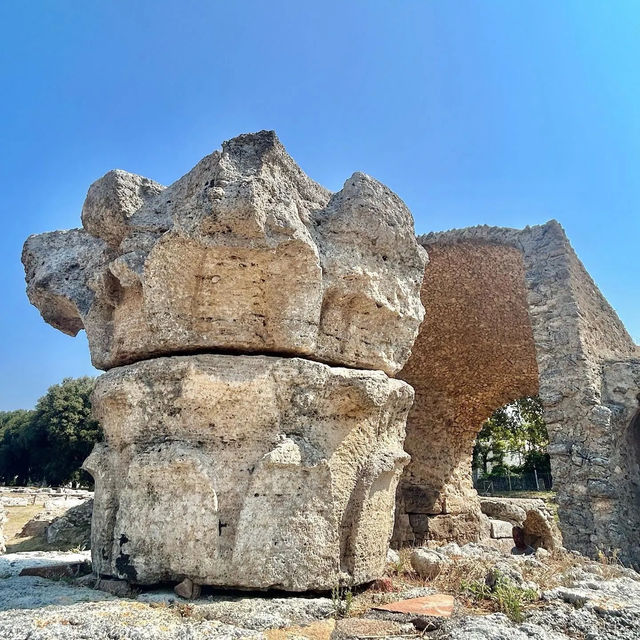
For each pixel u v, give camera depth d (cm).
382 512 339
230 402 304
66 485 2805
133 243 332
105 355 354
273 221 306
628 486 717
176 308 314
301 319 316
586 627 255
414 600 295
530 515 1111
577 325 719
